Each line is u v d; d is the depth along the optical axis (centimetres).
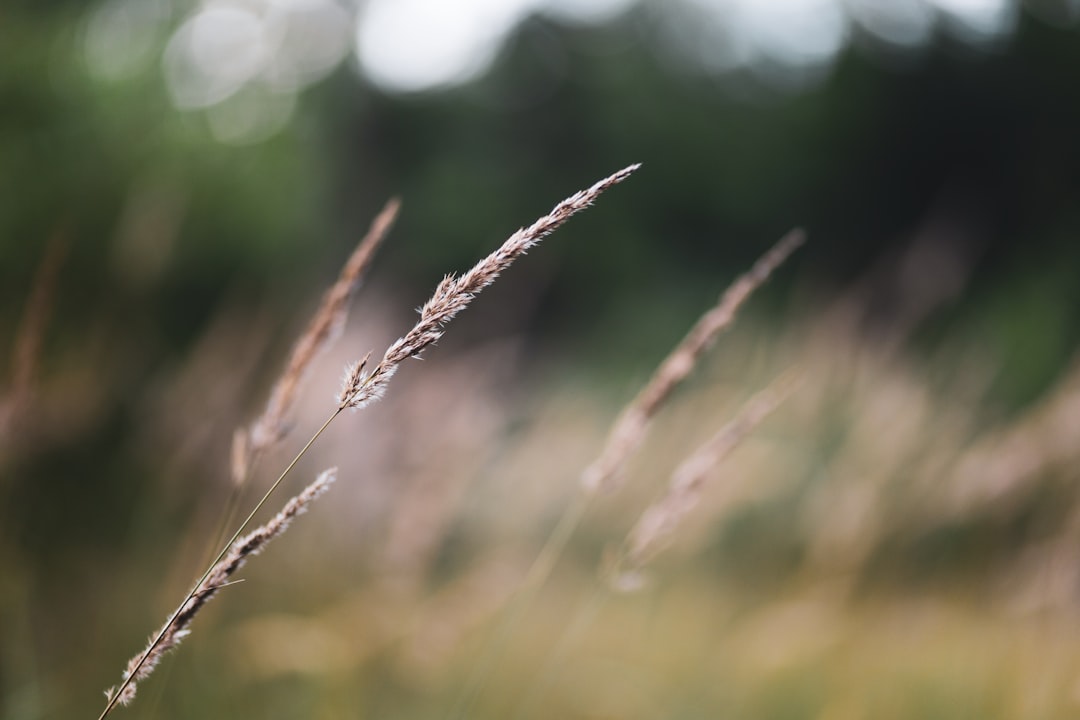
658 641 338
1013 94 2156
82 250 509
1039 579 279
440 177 2747
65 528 309
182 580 272
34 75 632
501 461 410
